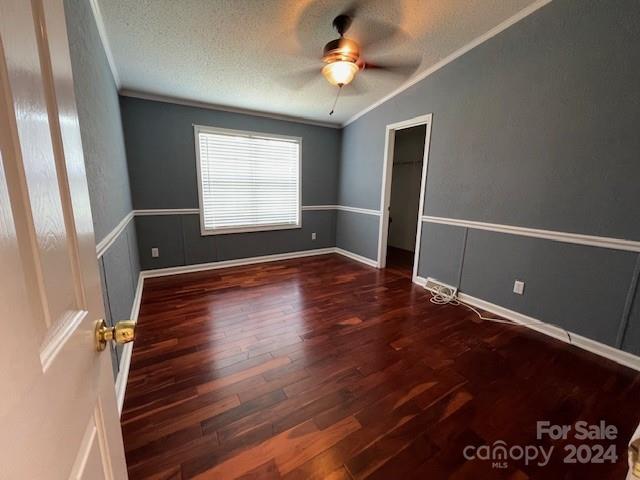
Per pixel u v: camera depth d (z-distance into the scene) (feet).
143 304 8.95
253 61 8.51
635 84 5.78
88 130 4.77
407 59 9.19
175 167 11.57
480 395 5.24
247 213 13.61
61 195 1.55
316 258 15.15
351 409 4.88
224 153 12.57
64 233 1.55
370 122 13.10
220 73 9.14
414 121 10.83
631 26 5.75
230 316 8.20
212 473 3.77
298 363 6.10
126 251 7.89
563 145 6.91
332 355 6.40
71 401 1.48
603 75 6.17
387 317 8.30
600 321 6.57
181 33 7.09
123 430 4.38
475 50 8.50
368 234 13.97
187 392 5.20
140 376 5.61
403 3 6.74
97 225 4.91
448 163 9.70
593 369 6.02
